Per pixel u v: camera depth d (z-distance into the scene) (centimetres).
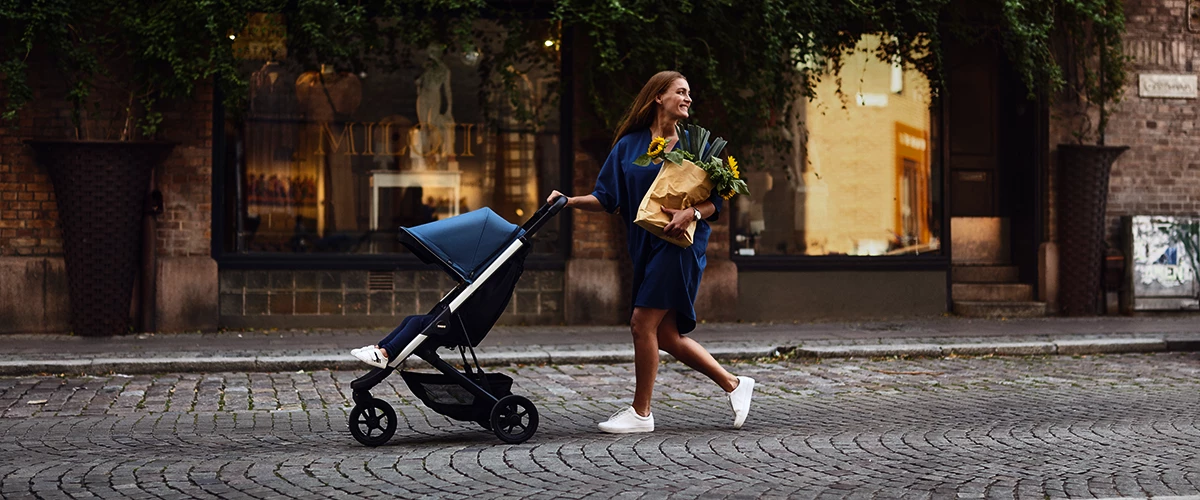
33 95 1132
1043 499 445
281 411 716
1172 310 1371
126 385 842
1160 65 1398
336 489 466
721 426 638
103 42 1143
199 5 1087
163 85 1135
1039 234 1384
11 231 1160
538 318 1258
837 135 1344
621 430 612
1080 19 1351
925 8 1257
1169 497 435
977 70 1452
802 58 1223
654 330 610
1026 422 651
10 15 1077
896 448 561
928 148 1366
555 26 1252
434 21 1191
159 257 1181
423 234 580
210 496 453
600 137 1245
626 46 1191
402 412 704
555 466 514
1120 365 969
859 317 1334
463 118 1260
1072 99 1377
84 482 478
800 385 843
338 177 1238
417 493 458
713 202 602
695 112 1235
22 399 770
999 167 1452
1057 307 1375
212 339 1112
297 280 1220
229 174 1210
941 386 834
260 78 1217
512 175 1264
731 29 1196
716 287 1288
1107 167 1357
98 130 1164
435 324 573
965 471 502
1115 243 1385
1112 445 570
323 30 1142
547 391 818
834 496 450
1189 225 1376
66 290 1161
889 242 1357
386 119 1248
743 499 445
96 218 1127
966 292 1397
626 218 619
